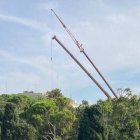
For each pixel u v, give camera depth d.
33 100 182.62
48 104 153.50
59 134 149.50
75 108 160.38
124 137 127.81
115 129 130.00
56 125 149.75
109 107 134.00
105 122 123.38
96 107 123.81
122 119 132.25
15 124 131.38
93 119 122.19
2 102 183.00
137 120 133.00
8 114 131.62
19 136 131.62
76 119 148.38
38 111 152.62
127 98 138.38
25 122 137.12
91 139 121.06
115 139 127.75
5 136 129.62
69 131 146.62
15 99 179.50
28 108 164.50
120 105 133.62
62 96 173.88
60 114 149.12
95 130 121.75
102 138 121.94
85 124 122.19
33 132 135.38
